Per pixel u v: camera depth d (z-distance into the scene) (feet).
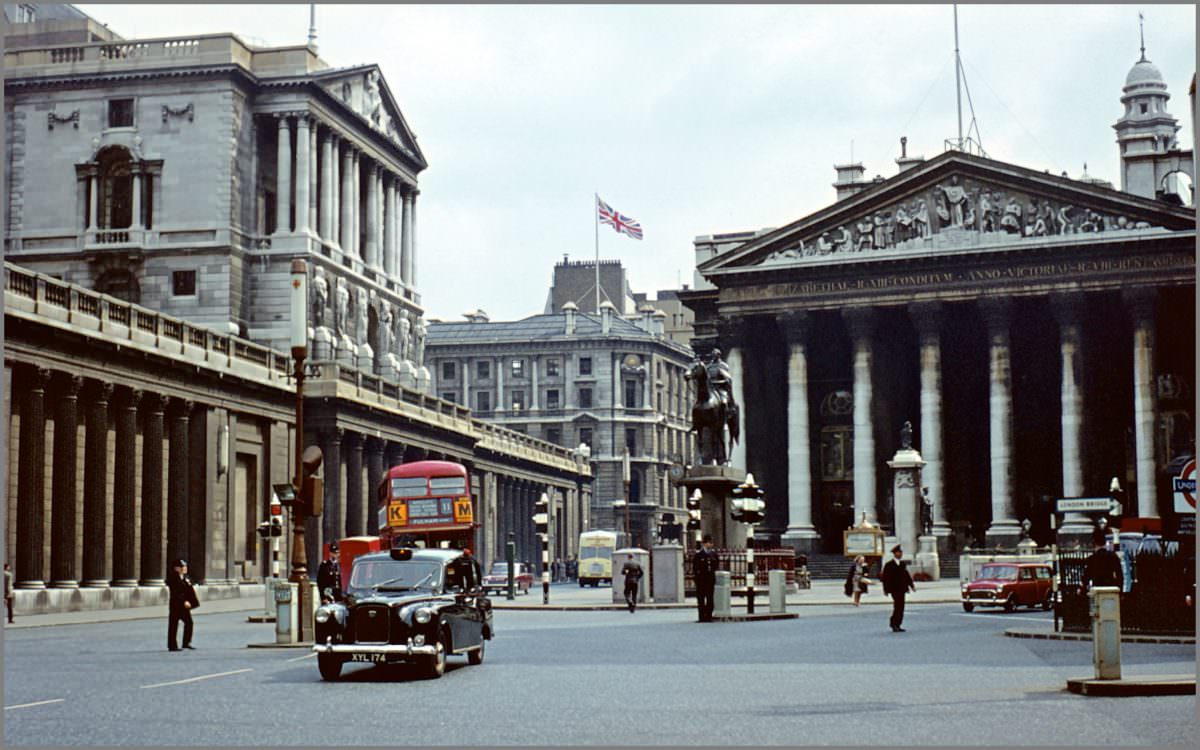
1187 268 336.49
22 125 333.83
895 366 391.24
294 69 340.59
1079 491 339.77
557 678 87.10
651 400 587.27
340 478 299.17
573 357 581.94
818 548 361.10
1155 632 120.26
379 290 375.25
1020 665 96.17
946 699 73.00
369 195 380.58
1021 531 341.41
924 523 301.84
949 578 329.31
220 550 255.91
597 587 368.68
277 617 122.83
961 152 353.72
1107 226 343.67
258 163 341.00
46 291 205.57
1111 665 77.05
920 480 294.05
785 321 367.86
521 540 450.30
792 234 368.27
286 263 333.01
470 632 95.91
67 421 207.82
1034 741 55.93
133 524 225.97
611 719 64.28
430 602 88.58
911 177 357.61
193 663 102.83
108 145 330.34
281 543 282.97
